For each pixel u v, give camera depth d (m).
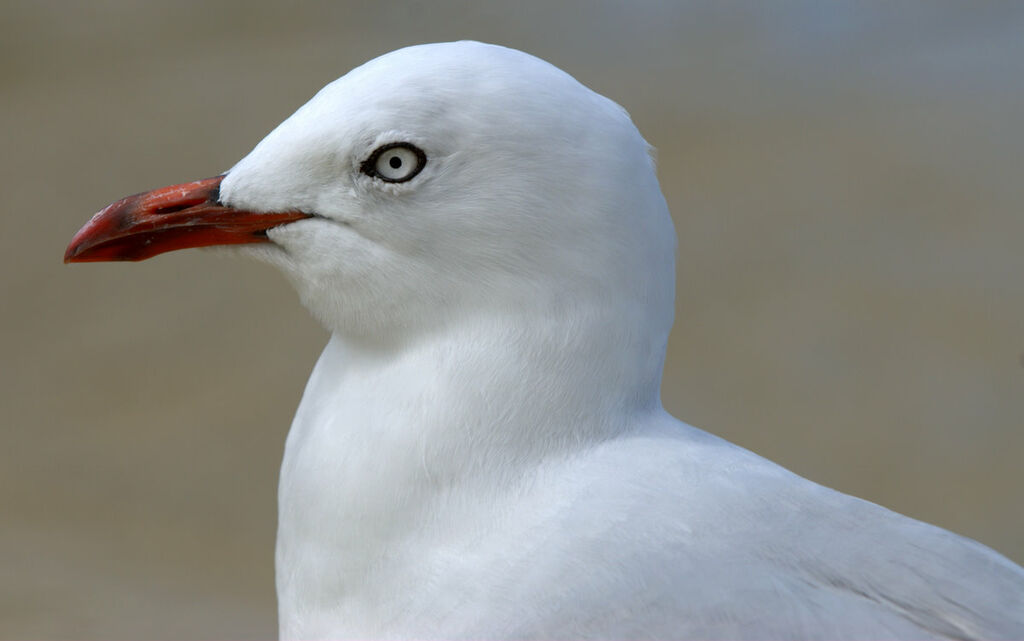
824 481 12.34
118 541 12.23
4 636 10.66
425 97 5.17
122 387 14.47
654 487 5.11
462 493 5.13
